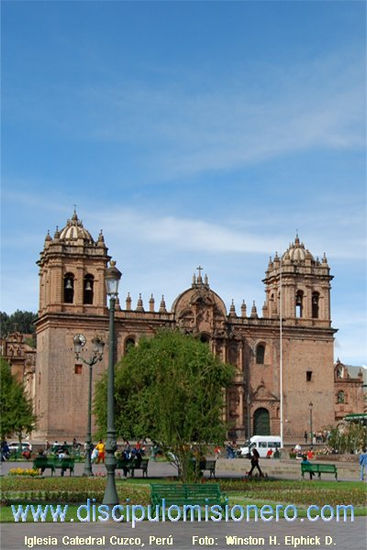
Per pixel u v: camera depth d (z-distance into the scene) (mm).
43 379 117312
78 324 118250
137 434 63812
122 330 122500
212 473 61969
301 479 60469
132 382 70500
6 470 70188
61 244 119125
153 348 74125
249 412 127500
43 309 122688
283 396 129750
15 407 92938
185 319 126625
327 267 136000
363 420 93562
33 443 111562
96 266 121000
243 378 127938
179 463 49750
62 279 118625
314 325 134125
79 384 116688
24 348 156000
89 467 62781
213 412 50500
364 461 58812
